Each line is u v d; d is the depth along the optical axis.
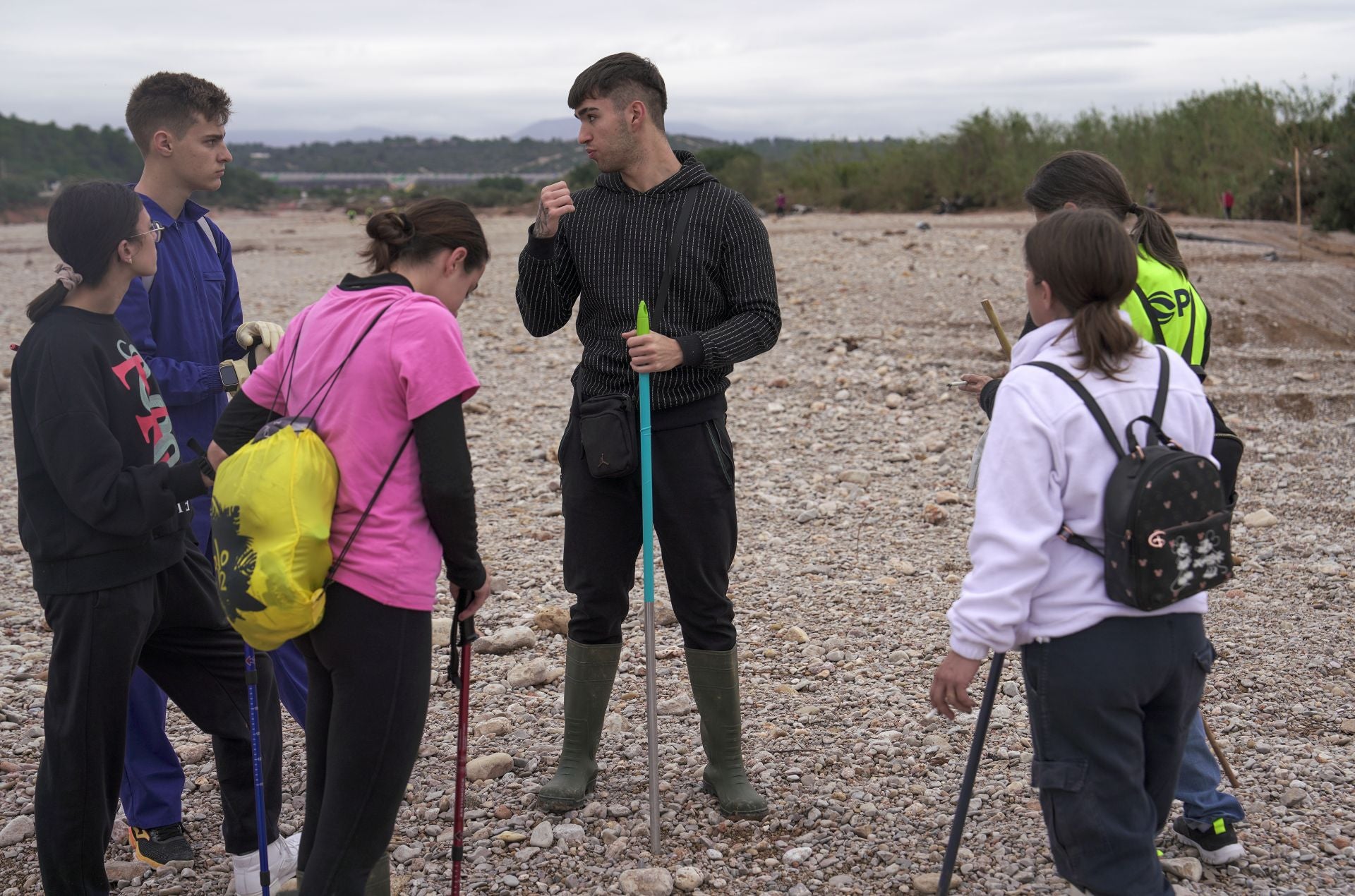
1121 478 2.23
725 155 50.47
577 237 3.46
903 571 5.68
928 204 38.28
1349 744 3.78
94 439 2.64
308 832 2.67
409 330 2.48
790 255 18.78
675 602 3.49
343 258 24.52
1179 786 3.11
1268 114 28.89
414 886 3.18
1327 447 7.66
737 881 3.16
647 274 3.36
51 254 29.39
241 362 3.35
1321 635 4.68
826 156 43.75
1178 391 2.36
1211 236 21.27
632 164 3.37
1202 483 2.22
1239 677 4.32
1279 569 5.50
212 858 3.45
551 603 5.45
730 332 3.29
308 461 2.43
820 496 7.00
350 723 2.51
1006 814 3.43
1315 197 24.66
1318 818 3.33
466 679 2.83
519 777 3.79
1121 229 2.37
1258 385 9.29
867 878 3.15
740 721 3.71
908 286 14.64
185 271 3.48
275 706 3.23
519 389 10.16
